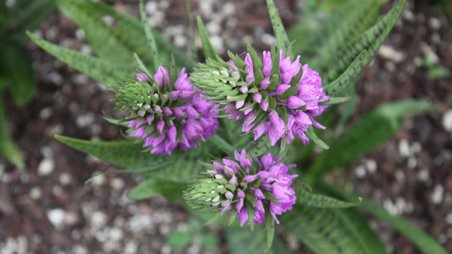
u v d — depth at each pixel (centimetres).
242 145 39
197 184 34
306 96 33
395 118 58
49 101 75
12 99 74
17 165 69
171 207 73
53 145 74
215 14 77
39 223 73
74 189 73
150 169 40
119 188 73
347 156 59
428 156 76
